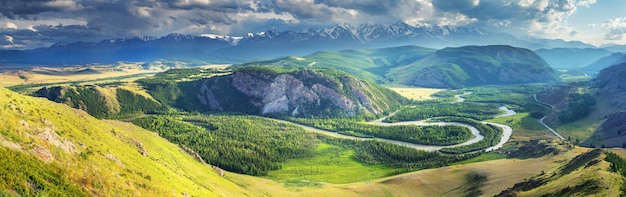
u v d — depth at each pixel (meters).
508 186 164.75
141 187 90.62
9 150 69.12
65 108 129.25
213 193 129.88
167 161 147.38
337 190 196.00
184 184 118.06
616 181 112.06
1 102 91.31
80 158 85.06
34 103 110.31
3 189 58.41
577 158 162.25
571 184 121.44
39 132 83.81
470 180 194.12
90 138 106.19
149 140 170.62
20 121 83.75
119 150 113.25
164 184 102.25
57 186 68.81
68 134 96.50
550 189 127.69
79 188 73.19
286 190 195.25
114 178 86.00
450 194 182.88
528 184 152.12
